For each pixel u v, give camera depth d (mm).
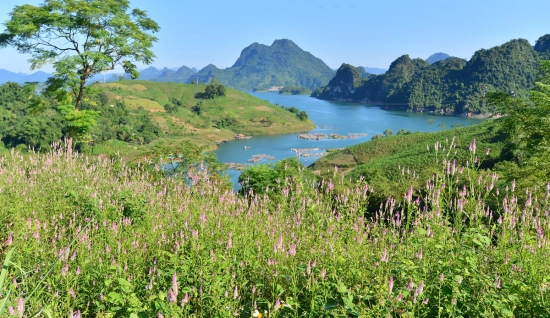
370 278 4328
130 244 5738
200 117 162250
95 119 20000
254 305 4113
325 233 5422
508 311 3396
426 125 187125
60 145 13172
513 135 16516
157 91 186375
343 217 5832
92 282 4621
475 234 4609
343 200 6234
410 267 3980
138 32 22203
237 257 5207
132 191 8984
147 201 8547
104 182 10062
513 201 5047
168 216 7547
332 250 4805
